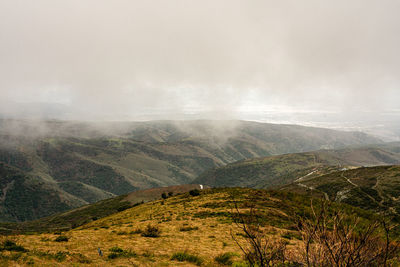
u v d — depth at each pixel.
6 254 10.88
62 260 11.48
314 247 6.65
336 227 6.53
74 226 80.00
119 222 35.16
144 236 20.84
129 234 21.48
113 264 12.07
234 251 16.36
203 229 24.64
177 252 14.82
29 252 11.81
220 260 14.02
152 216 37.88
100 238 18.78
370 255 6.11
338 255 6.13
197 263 13.58
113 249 14.67
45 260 11.07
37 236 17.44
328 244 6.34
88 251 13.98
